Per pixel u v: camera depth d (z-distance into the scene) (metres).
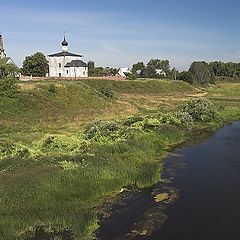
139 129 46.12
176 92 114.12
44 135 44.59
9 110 56.41
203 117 60.94
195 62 153.62
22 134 46.25
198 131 54.25
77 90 71.19
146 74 160.62
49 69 119.62
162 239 21.22
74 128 52.00
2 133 47.28
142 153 37.84
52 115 58.72
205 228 22.52
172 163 37.12
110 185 28.59
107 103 71.88
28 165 29.95
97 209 25.31
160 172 33.91
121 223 23.25
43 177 27.00
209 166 35.94
